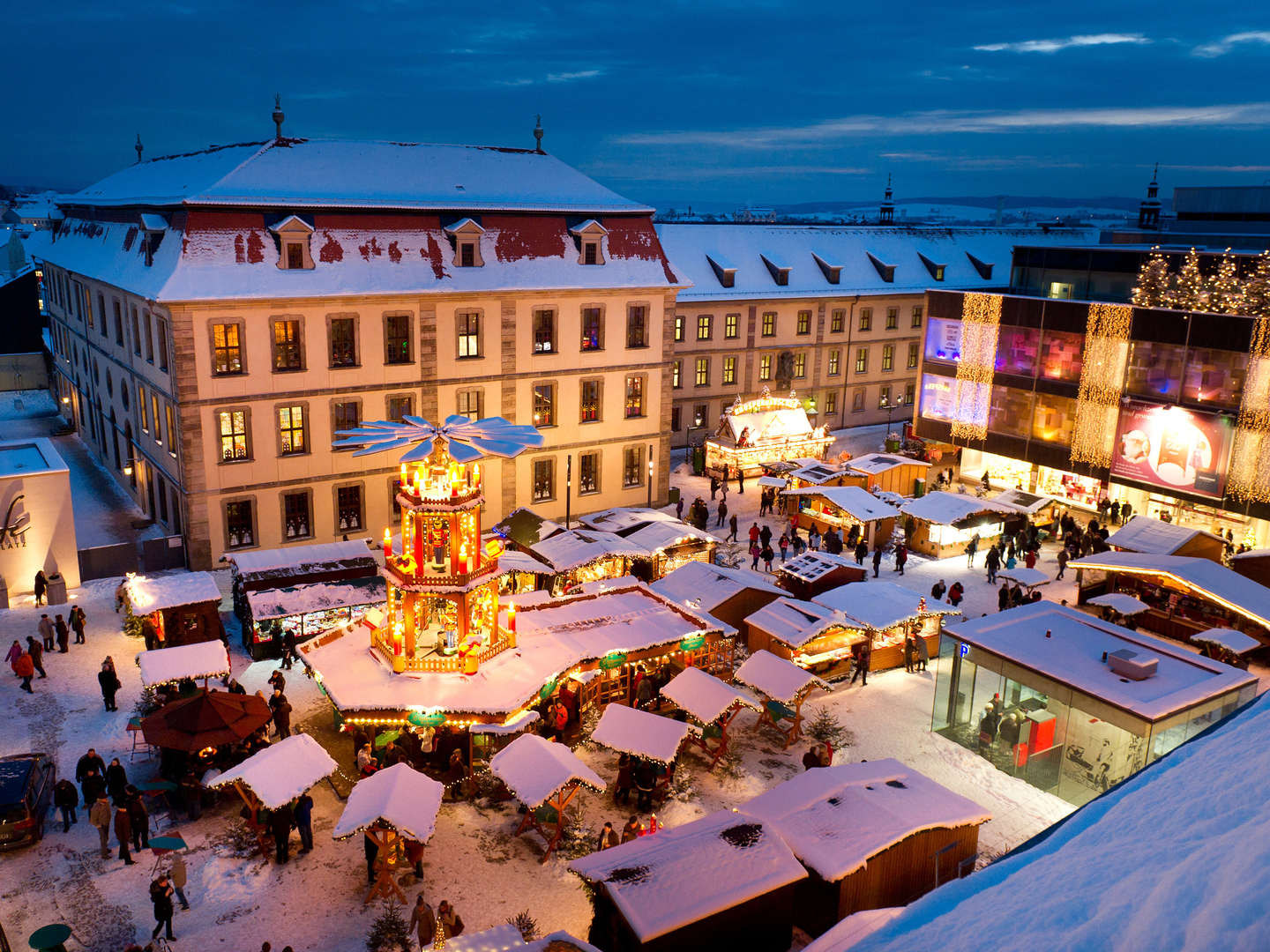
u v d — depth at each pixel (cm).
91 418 5969
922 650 3472
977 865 2241
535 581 4006
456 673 2852
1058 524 4988
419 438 2862
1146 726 2492
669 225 6975
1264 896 337
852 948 538
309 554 3788
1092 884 427
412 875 2272
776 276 6950
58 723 2920
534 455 4881
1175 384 4769
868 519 4538
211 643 3031
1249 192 6700
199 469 4041
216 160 4712
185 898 2148
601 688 3147
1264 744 516
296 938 2059
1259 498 4475
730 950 1895
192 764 2586
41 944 1823
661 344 5175
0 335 7712
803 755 2891
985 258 8100
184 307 3869
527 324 4728
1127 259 5662
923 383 6116
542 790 2314
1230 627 3600
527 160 5169
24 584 3925
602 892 1947
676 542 4175
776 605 3484
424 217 4534
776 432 5894
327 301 4175
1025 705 2872
